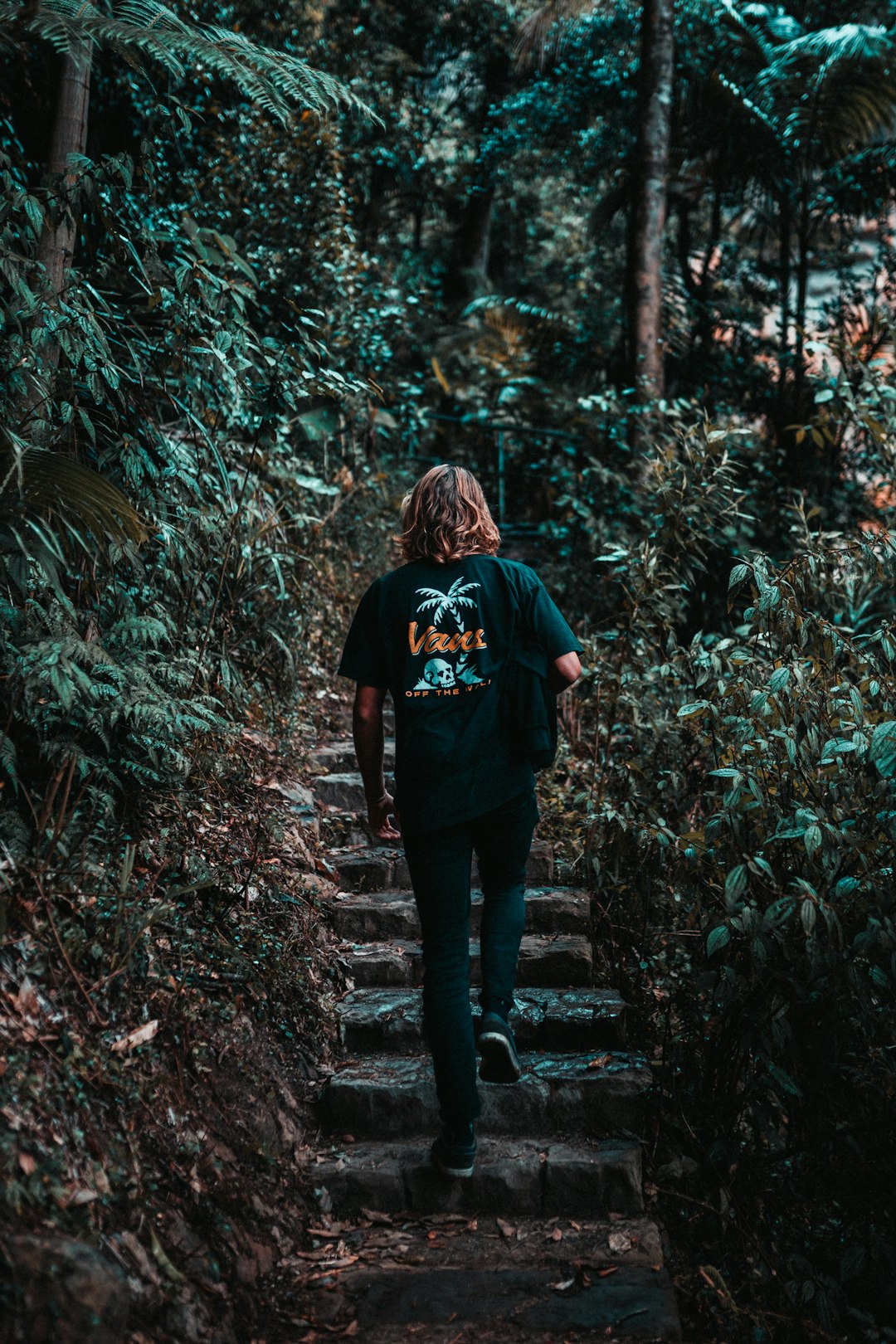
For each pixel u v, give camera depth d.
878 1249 2.33
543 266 13.59
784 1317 2.19
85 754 2.49
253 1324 1.90
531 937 3.20
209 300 3.00
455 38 11.83
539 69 9.38
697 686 2.96
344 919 3.20
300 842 3.33
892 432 4.72
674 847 2.92
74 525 2.43
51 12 2.69
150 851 2.60
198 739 3.14
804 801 2.56
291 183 6.04
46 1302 1.40
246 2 6.65
